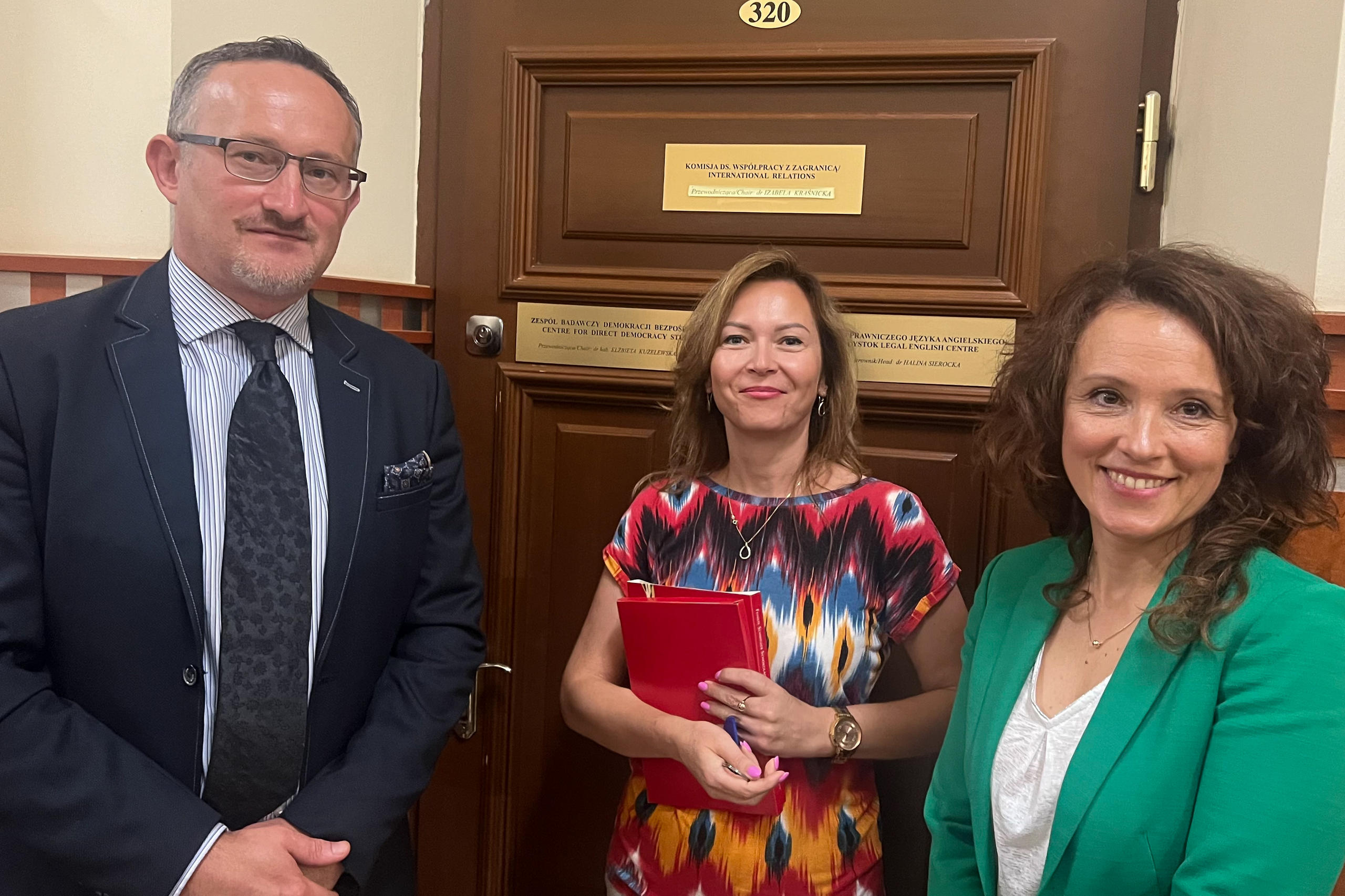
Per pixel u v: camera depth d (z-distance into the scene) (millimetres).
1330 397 1079
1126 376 792
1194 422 780
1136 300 810
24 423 963
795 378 1202
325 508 1084
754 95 1539
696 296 1568
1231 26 1260
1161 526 795
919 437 1531
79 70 1306
